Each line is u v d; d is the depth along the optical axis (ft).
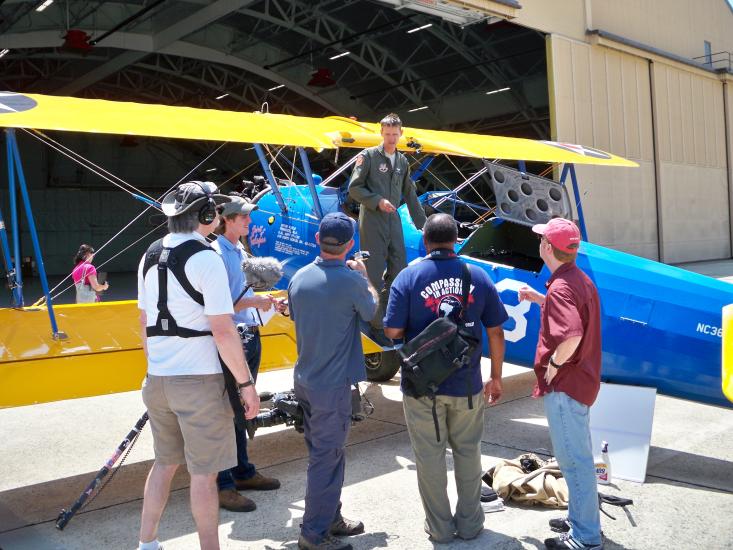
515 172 15.40
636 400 12.46
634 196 61.57
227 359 8.16
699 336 12.07
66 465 13.74
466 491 9.75
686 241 68.39
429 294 9.52
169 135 12.88
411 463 13.38
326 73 75.41
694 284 12.42
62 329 13.01
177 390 8.22
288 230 18.76
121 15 66.28
